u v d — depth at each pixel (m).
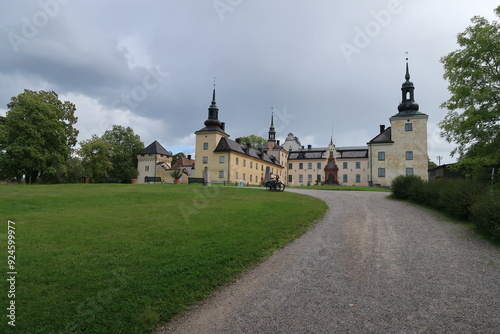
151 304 5.30
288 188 36.88
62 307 5.04
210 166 61.97
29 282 5.94
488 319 4.88
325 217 14.52
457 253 8.56
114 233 10.16
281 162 82.81
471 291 5.98
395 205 18.98
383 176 56.22
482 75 18.88
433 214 15.19
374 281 6.57
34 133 39.94
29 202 16.59
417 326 4.70
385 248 9.16
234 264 7.41
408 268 7.37
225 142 62.50
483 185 13.99
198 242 9.07
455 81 19.78
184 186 31.72
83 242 8.94
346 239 10.28
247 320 4.96
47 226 11.09
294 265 7.66
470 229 11.49
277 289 6.19
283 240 9.90
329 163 81.12
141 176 74.50
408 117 55.78
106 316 4.85
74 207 15.99
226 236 9.84
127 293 5.58
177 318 5.04
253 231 10.64
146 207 16.38
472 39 19.47
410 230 11.62
